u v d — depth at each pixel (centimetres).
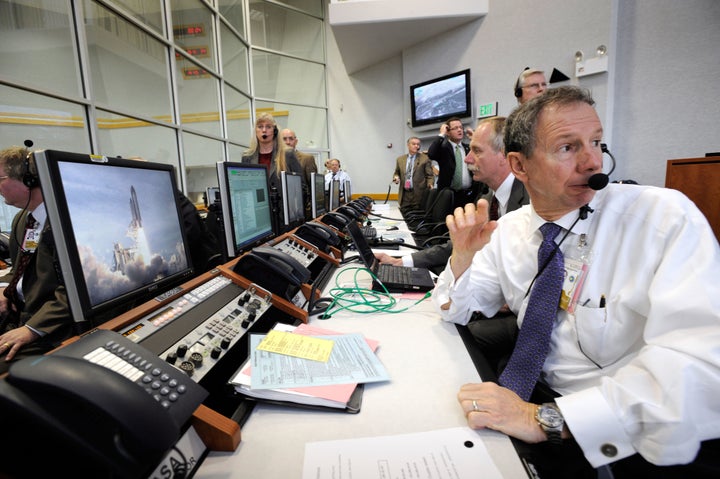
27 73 267
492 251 105
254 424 59
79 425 36
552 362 82
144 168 83
